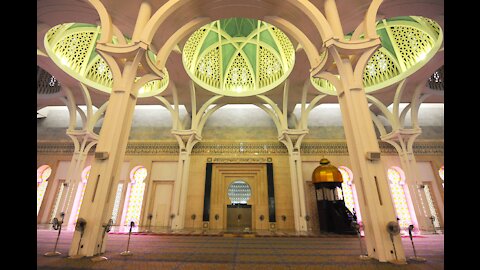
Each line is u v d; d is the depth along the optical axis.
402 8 6.20
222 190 11.62
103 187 4.30
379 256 3.75
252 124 12.91
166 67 9.38
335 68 6.35
